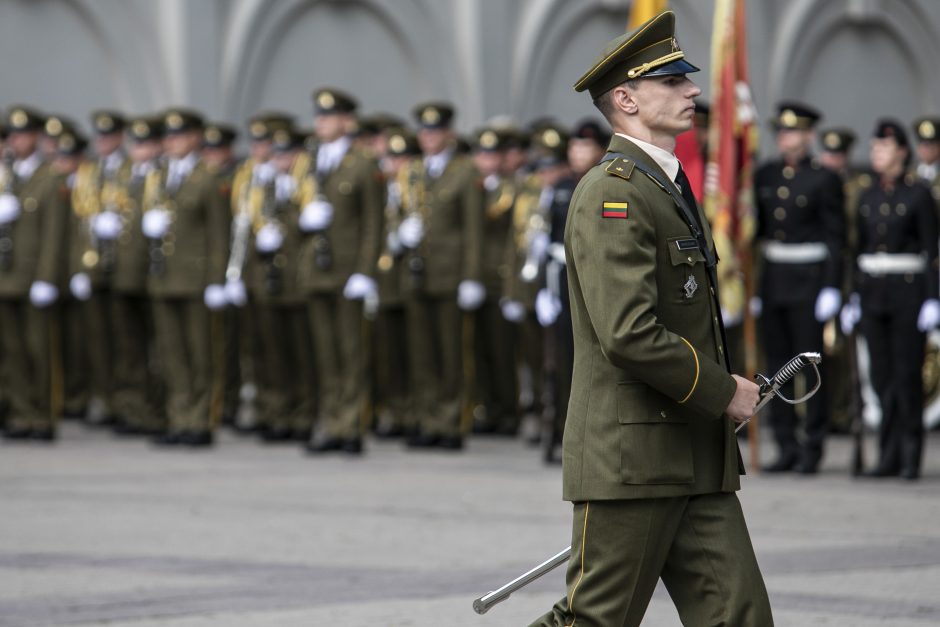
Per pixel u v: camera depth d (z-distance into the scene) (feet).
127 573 67.15
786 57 193.67
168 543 75.41
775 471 107.45
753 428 107.86
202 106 170.40
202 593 62.28
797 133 105.60
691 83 39.75
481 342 143.33
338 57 179.22
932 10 204.95
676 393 37.55
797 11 194.49
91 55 168.66
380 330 139.95
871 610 57.98
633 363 37.47
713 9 189.98
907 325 102.83
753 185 106.11
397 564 69.15
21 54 166.09
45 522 82.53
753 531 78.38
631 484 37.99
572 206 39.29
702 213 40.22
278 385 134.41
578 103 189.78
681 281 38.81
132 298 139.33
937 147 113.19
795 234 105.29
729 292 102.78
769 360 107.65
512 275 133.28
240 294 138.72
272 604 59.82
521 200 133.90
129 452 124.06
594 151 108.06
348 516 84.43
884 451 104.53
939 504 89.30
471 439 139.95
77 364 154.81
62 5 167.53
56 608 59.36
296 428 133.90
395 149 135.74
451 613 58.13
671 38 39.65
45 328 132.36
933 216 103.40
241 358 151.02
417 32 182.19
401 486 98.84
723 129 102.53
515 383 143.13
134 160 139.13
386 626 55.72
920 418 103.19
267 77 175.42
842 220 104.99
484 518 83.51
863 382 134.72
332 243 119.44
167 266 127.54
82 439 137.18
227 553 72.33
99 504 89.97
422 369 128.16
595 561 38.68
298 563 69.51
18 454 122.11
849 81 199.93
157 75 169.99
